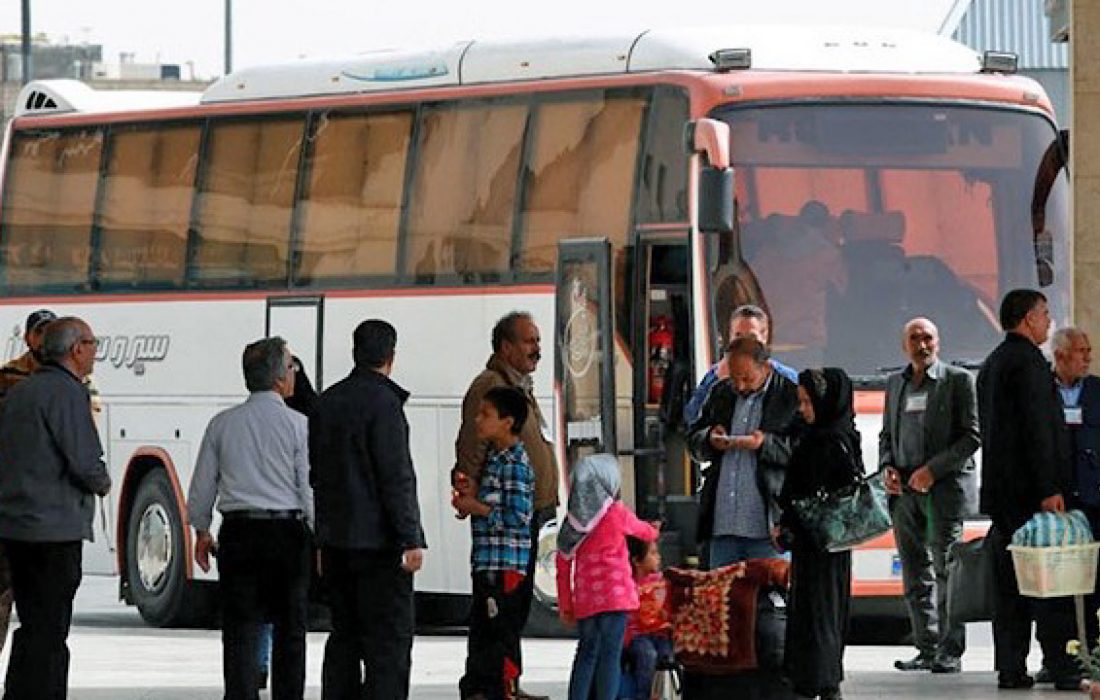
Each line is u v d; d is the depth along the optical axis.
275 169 51.69
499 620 34.34
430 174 49.00
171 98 54.72
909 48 45.97
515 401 34.19
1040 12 76.69
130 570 53.88
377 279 49.69
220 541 33.75
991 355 36.84
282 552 33.56
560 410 46.53
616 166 45.84
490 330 47.81
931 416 39.62
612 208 45.84
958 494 39.59
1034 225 45.41
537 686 39.28
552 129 47.06
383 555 32.34
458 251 48.47
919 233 44.94
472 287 48.16
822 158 44.78
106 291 54.50
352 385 32.38
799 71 45.22
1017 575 36.00
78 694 38.84
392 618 32.41
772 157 44.59
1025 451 36.38
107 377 54.28
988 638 53.44
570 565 32.78
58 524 33.25
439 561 48.84
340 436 32.22
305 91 51.41
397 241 49.44
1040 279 45.31
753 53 45.25
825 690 33.09
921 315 44.69
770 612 33.50
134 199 54.12
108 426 54.19
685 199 44.47
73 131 55.53
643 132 45.50
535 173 47.25
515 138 47.69
